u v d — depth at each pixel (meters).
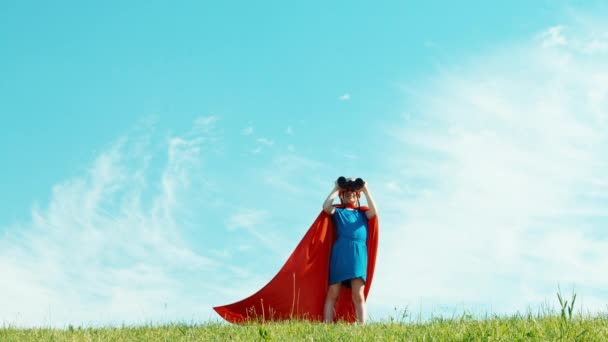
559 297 4.78
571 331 4.83
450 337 5.04
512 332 5.04
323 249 9.56
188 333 6.66
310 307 9.45
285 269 9.47
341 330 6.23
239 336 6.11
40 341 6.57
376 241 9.63
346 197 9.70
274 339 5.66
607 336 4.78
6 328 7.61
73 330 7.43
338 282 9.20
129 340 6.42
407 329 5.83
